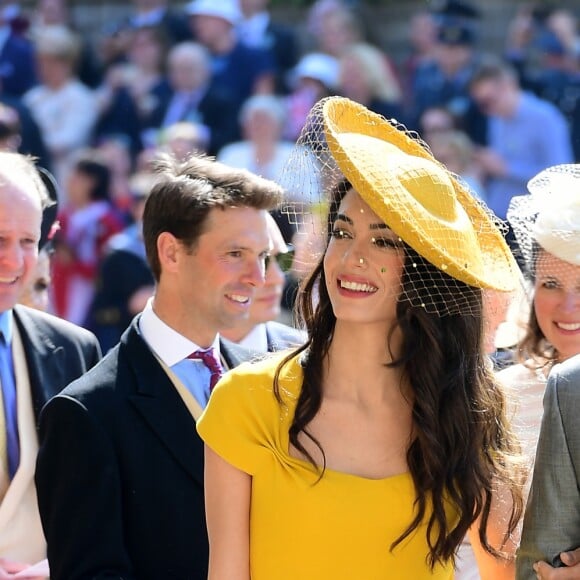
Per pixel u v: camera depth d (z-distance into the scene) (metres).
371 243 11.73
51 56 40.06
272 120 35.47
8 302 14.09
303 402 11.84
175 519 13.09
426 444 11.76
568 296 14.55
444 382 11.92
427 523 11.71
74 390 13.25
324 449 11.81
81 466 12.96
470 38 37.06
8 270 13.98
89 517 12.88
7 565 14.08
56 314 32.03
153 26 39.94
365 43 40.06
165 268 13.98
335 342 12.05
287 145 36.06
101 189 32.50
